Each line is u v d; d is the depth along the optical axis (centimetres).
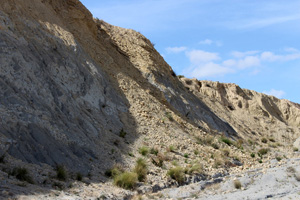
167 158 1980
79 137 1708
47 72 1895
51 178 1298
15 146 1345
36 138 1450
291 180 1662
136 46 3619
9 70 1619
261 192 1522
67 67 2077
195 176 1809
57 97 1827
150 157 1923
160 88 3209
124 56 3338
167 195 1491
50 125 1579
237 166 2258
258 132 4978
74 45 2319
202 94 4925
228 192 1566
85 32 2883
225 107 5303
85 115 1956
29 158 1355
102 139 1897
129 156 1847
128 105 2509
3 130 1361
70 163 1487
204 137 2767
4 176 1159
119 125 2198
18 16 1986
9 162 1262
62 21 2673
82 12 2944
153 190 1541
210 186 1658
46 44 2047
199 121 3403
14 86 1584
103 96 2278
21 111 1493
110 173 1566
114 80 2666
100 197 1259
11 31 1830
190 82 5481
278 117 6309
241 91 6044
